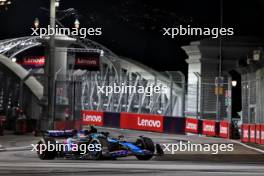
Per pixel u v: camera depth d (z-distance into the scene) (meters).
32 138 55.88
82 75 104.31
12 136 59.44
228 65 87.75
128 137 60.00
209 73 86.69
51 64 54.00
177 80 76.94
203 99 81.69
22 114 64.38
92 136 32.44
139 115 74.75
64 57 76.81
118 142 32.22
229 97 70.81
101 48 113.06
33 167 25.52
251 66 67.50
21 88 73.88
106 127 78.94
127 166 26.69
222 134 66.81
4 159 32.25
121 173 22.70
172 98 81.06
